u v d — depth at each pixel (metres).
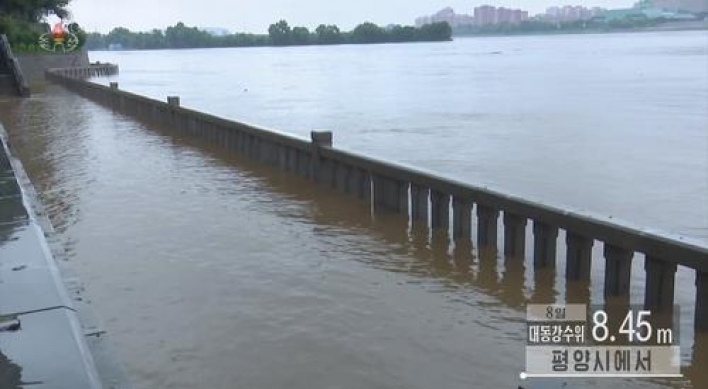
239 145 18.91
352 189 13.73
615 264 8.10
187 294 8.50
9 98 39.81
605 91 44.12
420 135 25.88
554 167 18.67
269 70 91.62
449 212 11.44
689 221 12.91
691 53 101.62
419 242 10.66
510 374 6.44
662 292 7.52
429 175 11.06
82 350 4.57
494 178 17.27
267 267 9.52
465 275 9.17
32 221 7.55
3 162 11.92
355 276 9.15
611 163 19.12
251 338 7.25
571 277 8.80
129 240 10.84
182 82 69.81
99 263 9.72
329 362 6.70
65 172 16.88
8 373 4.25
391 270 9.40
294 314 7.86
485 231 10.16
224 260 9.83
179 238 10.94
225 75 82.19
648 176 17.22
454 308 8.05
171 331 7.44
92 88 37.94
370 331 7.40
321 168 14.68
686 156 20.02
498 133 25.88
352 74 76.25
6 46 43.19
